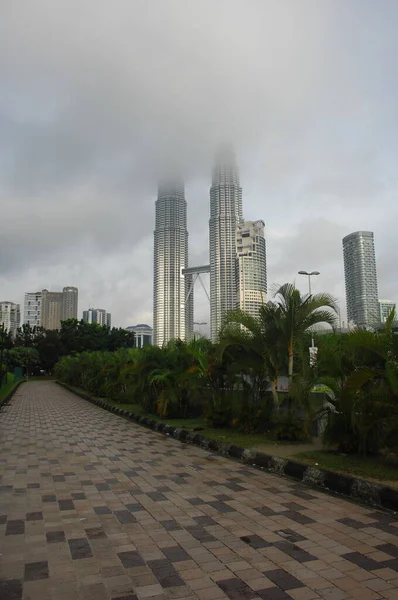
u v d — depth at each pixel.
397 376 7.14
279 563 4.21
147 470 8.38
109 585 3.80
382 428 7.68
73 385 44.50
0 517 5.66
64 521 5.48
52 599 3.56
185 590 3.70
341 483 6.66
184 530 5.12
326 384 8.95
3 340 40.81
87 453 10.28
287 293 11.29
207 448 10.73
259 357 11.50
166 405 15.48
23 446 11.38
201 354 14.02
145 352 18.67
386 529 5.09
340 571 4.02
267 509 5.90
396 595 3.59
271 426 11.37
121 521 5.47
